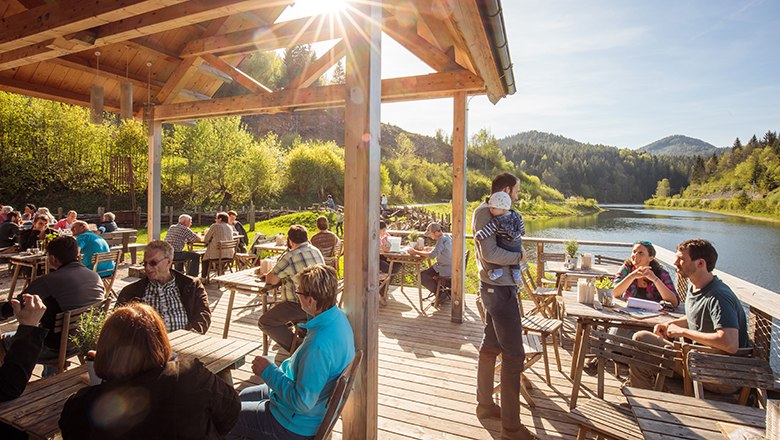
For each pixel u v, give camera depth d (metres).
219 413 1.22
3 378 1.55
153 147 6.05
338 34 4.59
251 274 4.27
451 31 3.52
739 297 3.13
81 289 2.64
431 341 4.16
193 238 6.42
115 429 1.06
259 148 28.44
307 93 5.00
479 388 2.68
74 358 3.20
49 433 1.35
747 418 1.60
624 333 3.35
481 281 2.49
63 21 2.63
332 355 1.65
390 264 5.66
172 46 5.39
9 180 20.14
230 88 49.06
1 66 3.74
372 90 1.87
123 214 14.34
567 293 3.58
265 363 1.75
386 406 2.82
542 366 3.53
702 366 2.09
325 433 1.42
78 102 5.71
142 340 1.11
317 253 3.35
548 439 2.44
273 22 5.52
